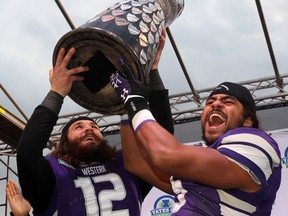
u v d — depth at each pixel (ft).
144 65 8.18
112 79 8.19
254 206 7.22
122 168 9.63
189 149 7.04
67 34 8.24
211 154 7.06
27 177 8.79
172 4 10.14
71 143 9.61
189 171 6.98
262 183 7.14
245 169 7.06
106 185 9.30
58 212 8.96
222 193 7.18
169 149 7.01
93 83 8.81
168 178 9.16
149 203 24.12
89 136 9.68
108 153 9.64
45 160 9.09
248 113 7.98
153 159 7.09
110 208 9.07
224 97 8.04
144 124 7.39
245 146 7.21
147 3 9.12
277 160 7.43
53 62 8.79
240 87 8.18
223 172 7.01
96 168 9.47
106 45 8.17
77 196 9.04
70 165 9.42
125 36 8.16
